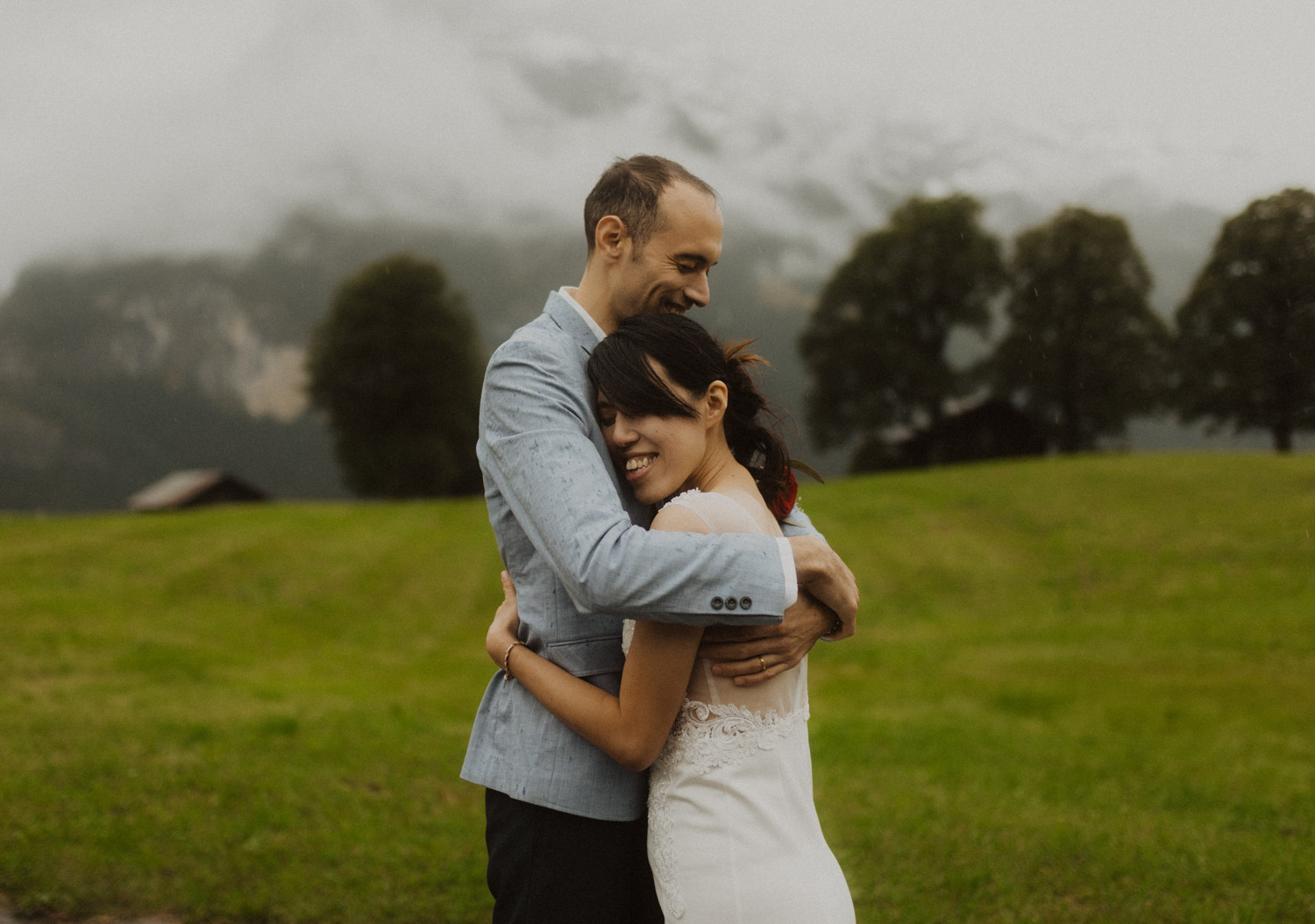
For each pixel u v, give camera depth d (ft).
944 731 28.63
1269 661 44.75
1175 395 152.05
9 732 21.31
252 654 48.21
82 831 14.65
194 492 197.16
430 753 21.35
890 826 16.79
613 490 5.61
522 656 6.10
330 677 41.86
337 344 189.98
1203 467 97.45
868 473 180.45
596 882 6.10
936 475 105.60
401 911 12.73
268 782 17.89
